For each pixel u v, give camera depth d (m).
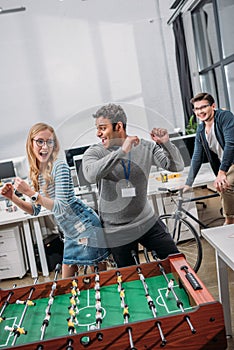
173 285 1.87
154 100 6.39
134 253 2.20
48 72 6.14
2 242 3.98
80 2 6.14
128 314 1.60
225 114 3.59
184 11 6.05
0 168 4.95
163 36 6.33
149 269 1.99
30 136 2.08
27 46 6.09
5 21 6.02
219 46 5.43
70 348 1.40
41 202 2.17
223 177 3.58
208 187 4.98
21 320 1.68
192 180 2.15
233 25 5.05
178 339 1.46
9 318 1.78
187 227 3.58
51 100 6.19
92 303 1.83
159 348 1.46
